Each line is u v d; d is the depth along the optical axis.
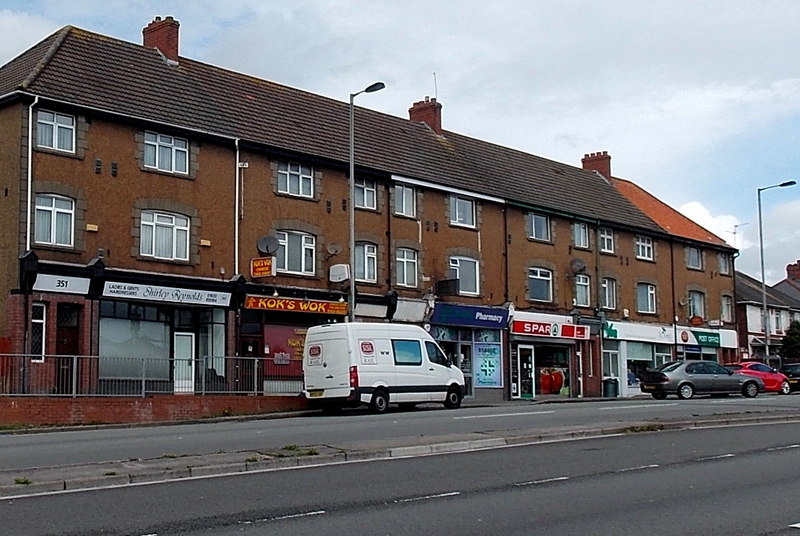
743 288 60.66
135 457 14.77
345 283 33.53
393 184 36.09
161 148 29.48
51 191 26.61
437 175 38.19
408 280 36.34
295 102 36.03
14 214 26.05
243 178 31.34
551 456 15.41
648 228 48.41
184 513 10.52
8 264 25.98
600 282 45.16
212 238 30.25
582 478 13.15
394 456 15.41
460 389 30.17
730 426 20.64
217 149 30.78
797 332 59.31
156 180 29.05
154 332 29.20
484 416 23.22
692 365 35.59
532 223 42.22
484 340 39.16
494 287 39.66
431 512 10.66
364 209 34.94
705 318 52.38
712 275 53.34
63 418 24.39
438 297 37.09
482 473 13.56
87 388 25.59
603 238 46.00
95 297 27.12
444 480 12.92
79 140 27.39
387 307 34.88
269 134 32.81
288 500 11.34
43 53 29.02
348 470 13.80
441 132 41.91
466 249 38.62
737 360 54.50
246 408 28.28
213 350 30.45
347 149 35.44
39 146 26.55
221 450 15.57
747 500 11.46
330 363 27.73
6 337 25.53
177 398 26.66
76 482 12.19
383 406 27.86
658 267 49.25
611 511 10.76
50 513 10.48
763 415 22.42
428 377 29.17
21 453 15.58
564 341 42.47
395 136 38.88
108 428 23.73
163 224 29.25
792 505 11.13
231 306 30.42
